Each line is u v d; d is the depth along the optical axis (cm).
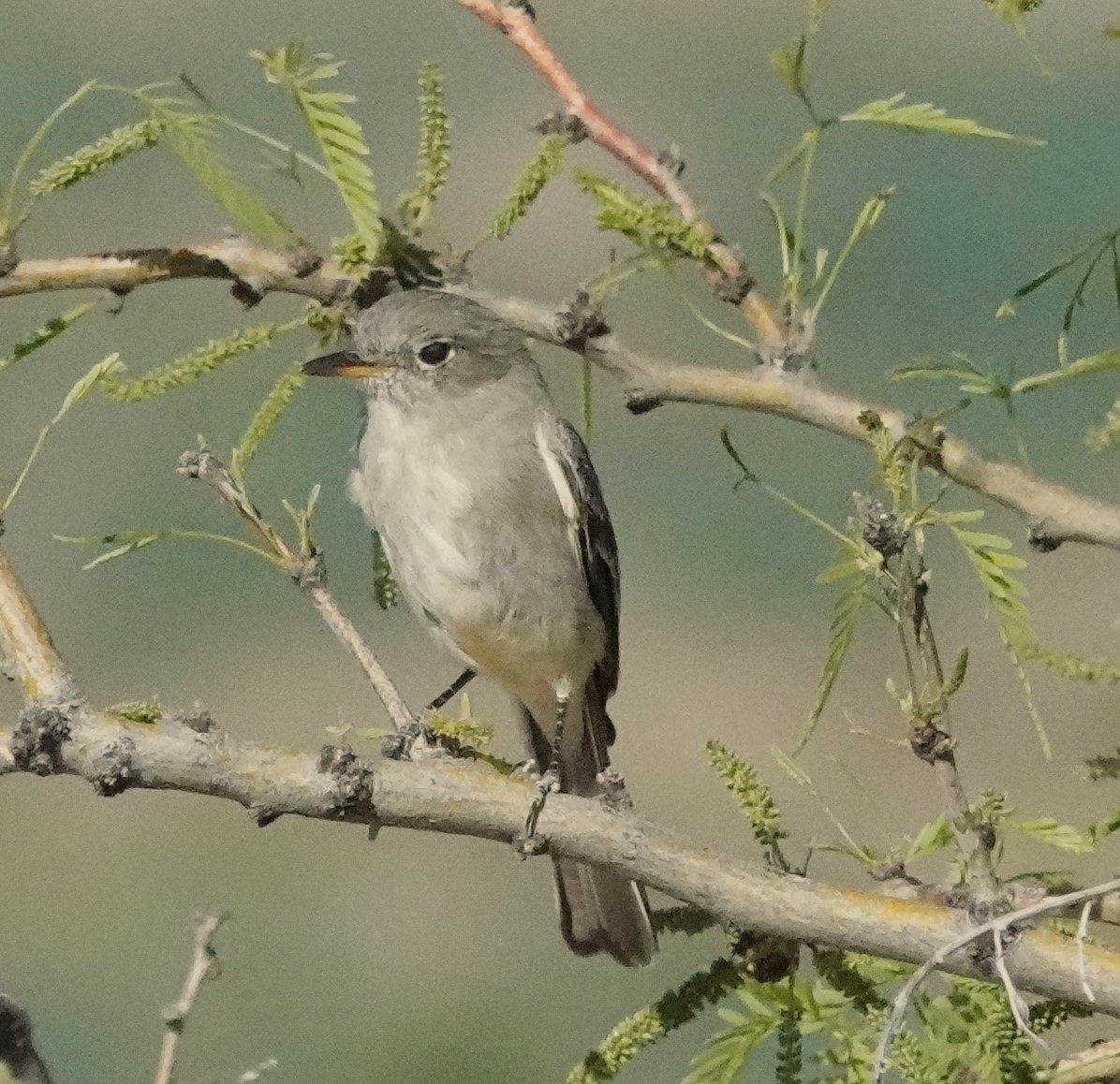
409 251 593
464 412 816
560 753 833
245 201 543
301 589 539
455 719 539
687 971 1241
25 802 1413
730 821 1308
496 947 1297
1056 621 1107
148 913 1315
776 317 568
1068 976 471
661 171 581
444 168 598
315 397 1427
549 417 828
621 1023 511
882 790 1241
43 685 464
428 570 823
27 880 1347
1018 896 493
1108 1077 493
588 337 573
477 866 1359
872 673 1343
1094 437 534
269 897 1341
